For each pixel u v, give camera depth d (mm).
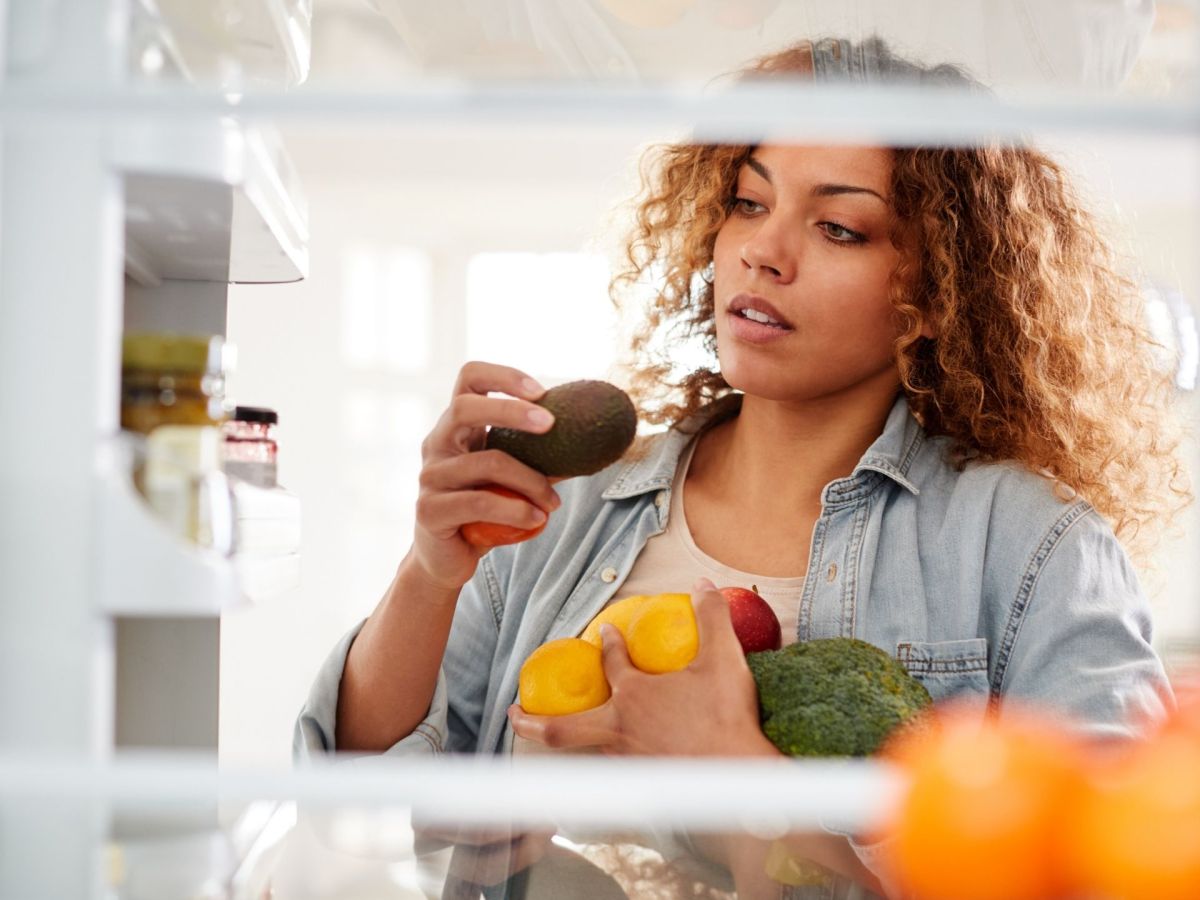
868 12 1060
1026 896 587
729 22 1016
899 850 619
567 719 880
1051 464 1151
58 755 604
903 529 1092
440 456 1003
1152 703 969
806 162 1045
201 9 740
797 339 1062
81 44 613
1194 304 1371
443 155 4164
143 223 839
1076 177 1227
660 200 1323
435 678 1111
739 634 924
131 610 615
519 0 986
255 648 4148
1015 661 1044
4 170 614
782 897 713
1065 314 1180
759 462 1142
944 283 1094
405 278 4457
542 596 1178
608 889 735
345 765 1034
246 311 4191
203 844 765
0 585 608
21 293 612
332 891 727
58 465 609
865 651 885
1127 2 991
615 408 945
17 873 605
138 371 673
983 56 1044
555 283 4508
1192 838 558
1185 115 564
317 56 1008
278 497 869
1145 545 1354
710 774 628
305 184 4180
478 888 738
